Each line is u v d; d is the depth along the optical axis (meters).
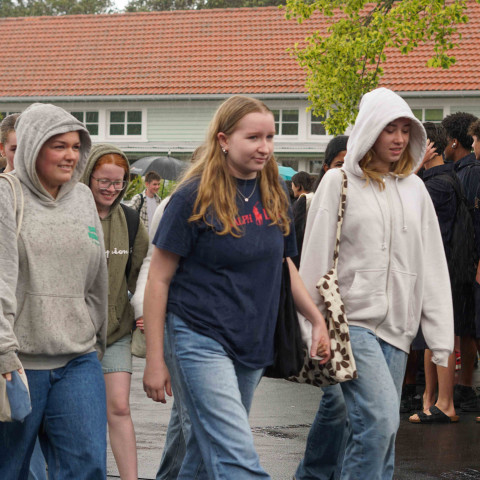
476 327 8.53
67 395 4.71
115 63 38.19
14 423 4.70
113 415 5.82
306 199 7.29
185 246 4.61
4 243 4.56
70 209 4.84
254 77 35.91
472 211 8.67
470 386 9.36
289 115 36.41
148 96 36.34
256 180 4.75
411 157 5.60
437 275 5.60
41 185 4.70
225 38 38.09
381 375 5.24
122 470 5.77
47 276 4.69
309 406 9.80
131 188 22.67
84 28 40.19
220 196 4.59
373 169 5.55
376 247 5.40
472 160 8.85
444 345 5.50
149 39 38.97
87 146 4.93
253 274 4.65
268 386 11.17
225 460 4.45
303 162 36.78
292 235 4.91
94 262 4.91
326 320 5.35
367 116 5.41
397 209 5.46
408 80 33.53
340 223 5.45
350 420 5.29
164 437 8.13
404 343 5.48
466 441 7.96
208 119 36.72
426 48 34.59
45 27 40.59
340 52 19.59
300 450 7.67
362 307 5.37
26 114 4.74
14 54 39.38
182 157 37.12
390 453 5.28
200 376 4.55
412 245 5.48
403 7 18.80
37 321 4.66
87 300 5.01
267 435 8.29
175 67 37.34
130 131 37.78
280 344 4.84
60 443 4.71
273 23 38.19
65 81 37.78
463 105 33.59
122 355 5.88
